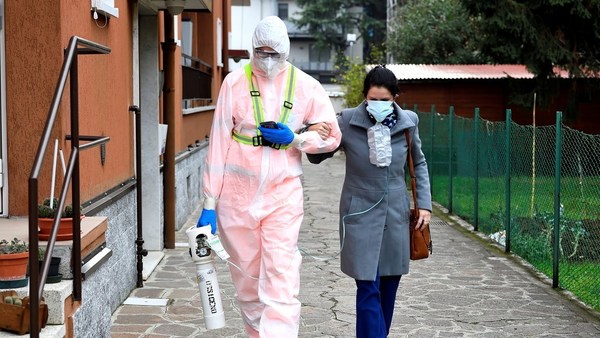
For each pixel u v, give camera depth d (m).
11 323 4.52
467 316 7.71
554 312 7.89
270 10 58.41
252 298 5.24
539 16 21.89
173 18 11.04
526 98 22.83
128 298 8.23
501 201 11.83
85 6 6.80
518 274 9.71
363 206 5.71
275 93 5.11
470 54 30.08
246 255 5.14
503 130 11.73
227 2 21.94
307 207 16.03
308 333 7.07
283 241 5.05
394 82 5.68
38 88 6.03
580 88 23.22
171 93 10.98
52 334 4.68
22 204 6.12
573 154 9.20
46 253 4.20
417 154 5.88
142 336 6.89
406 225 5.84
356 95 30.09
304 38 73.00
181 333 7.01
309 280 9.20
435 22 30.64
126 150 8.72
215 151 5.06
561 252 9.03
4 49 6.03
